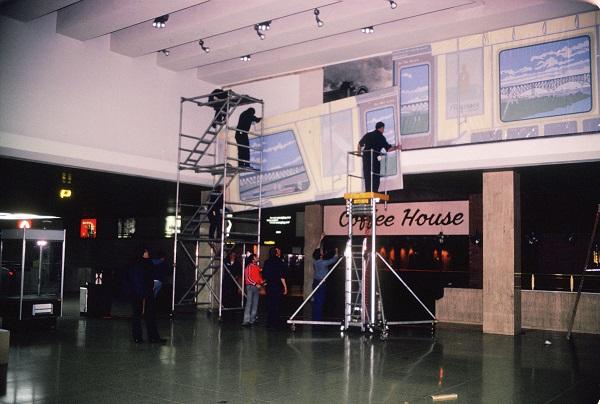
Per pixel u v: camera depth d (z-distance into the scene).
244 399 6.37
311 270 18.44
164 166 14.62
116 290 21.78
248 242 14.67
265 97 15.55
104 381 7.14
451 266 20.20
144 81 14.19
